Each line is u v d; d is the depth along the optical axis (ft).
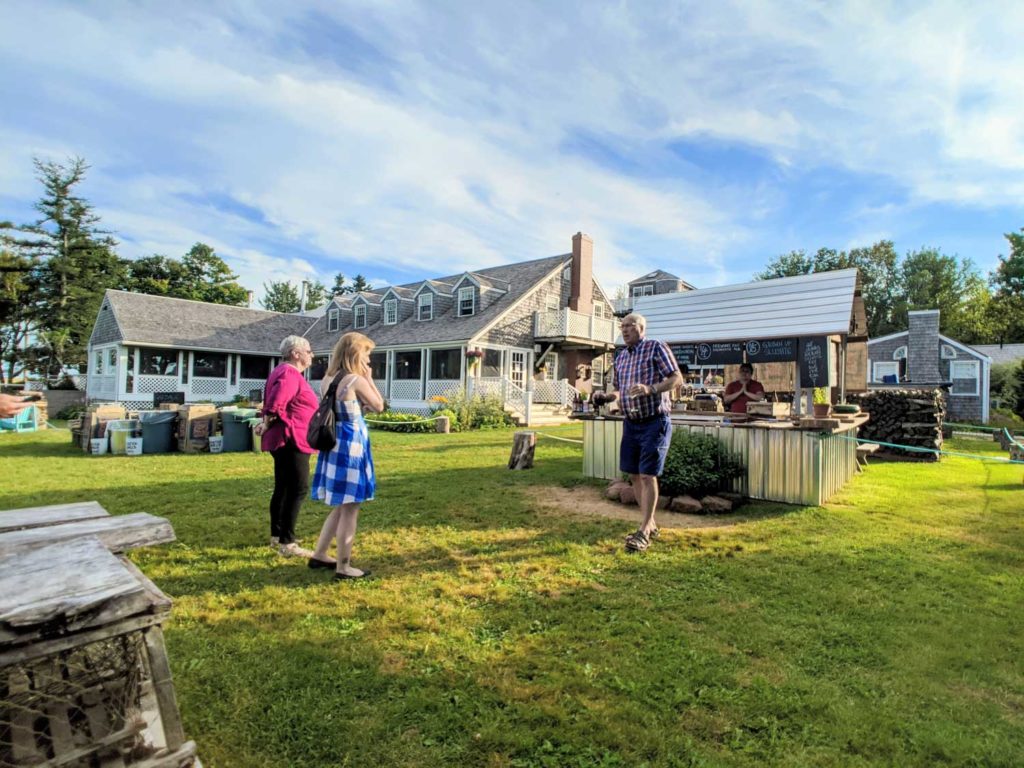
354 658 8.41
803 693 7.66
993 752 6.45
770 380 33.63
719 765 6.19
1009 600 10.99
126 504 19.12
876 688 7.81
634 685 7.77
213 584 11.52
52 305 88.33
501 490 21.72
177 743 4.87
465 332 67.51
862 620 10.03
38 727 4.27
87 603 3.97
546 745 6.50
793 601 10.87
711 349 25.81
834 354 26.03
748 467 20.42
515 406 64.80
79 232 91.66
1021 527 16.62
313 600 10.68
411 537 15.16
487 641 9.11
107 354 80.74
